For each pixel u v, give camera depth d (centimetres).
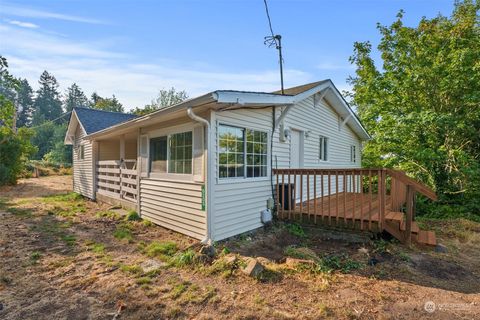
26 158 1816
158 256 400
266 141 596
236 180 507
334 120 977
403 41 963
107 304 265
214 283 313
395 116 963
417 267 379
